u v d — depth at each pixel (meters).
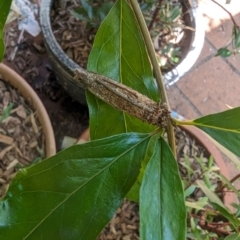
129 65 0.31
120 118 0.32
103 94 0.29
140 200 0.25
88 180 0.26
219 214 0.56
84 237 0.26
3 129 0.63
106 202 0.26
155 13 0.68
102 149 0.26
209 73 0.89
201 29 0.75
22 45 0.84
